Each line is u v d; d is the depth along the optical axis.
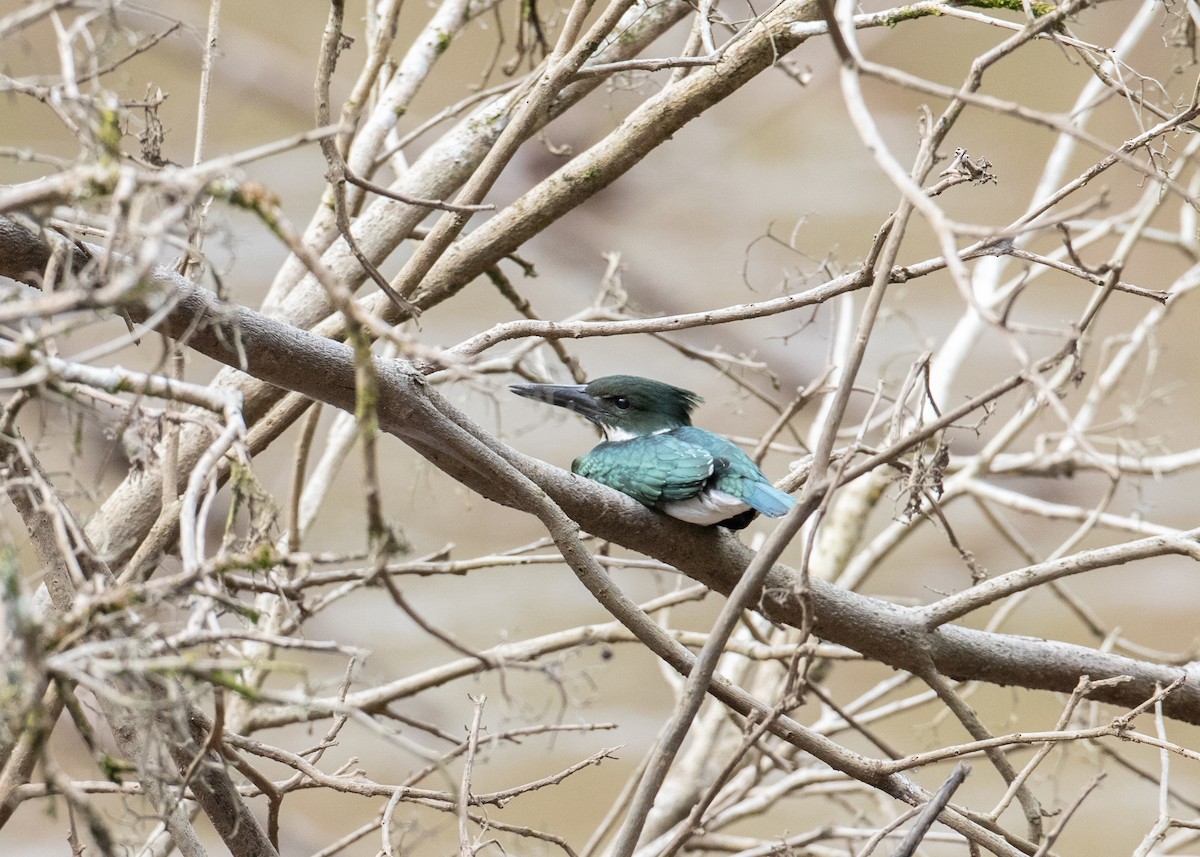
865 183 28.72
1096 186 22.08
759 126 28.83
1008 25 6.94
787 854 8.92
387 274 22.12
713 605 20.45
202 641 4.25
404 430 6.88
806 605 6.12
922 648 7.82
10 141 16.33
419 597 20.31
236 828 5.80
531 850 8.92
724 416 21.94
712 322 7.11
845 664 19.58
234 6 25.98
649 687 18.61
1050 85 29.30
